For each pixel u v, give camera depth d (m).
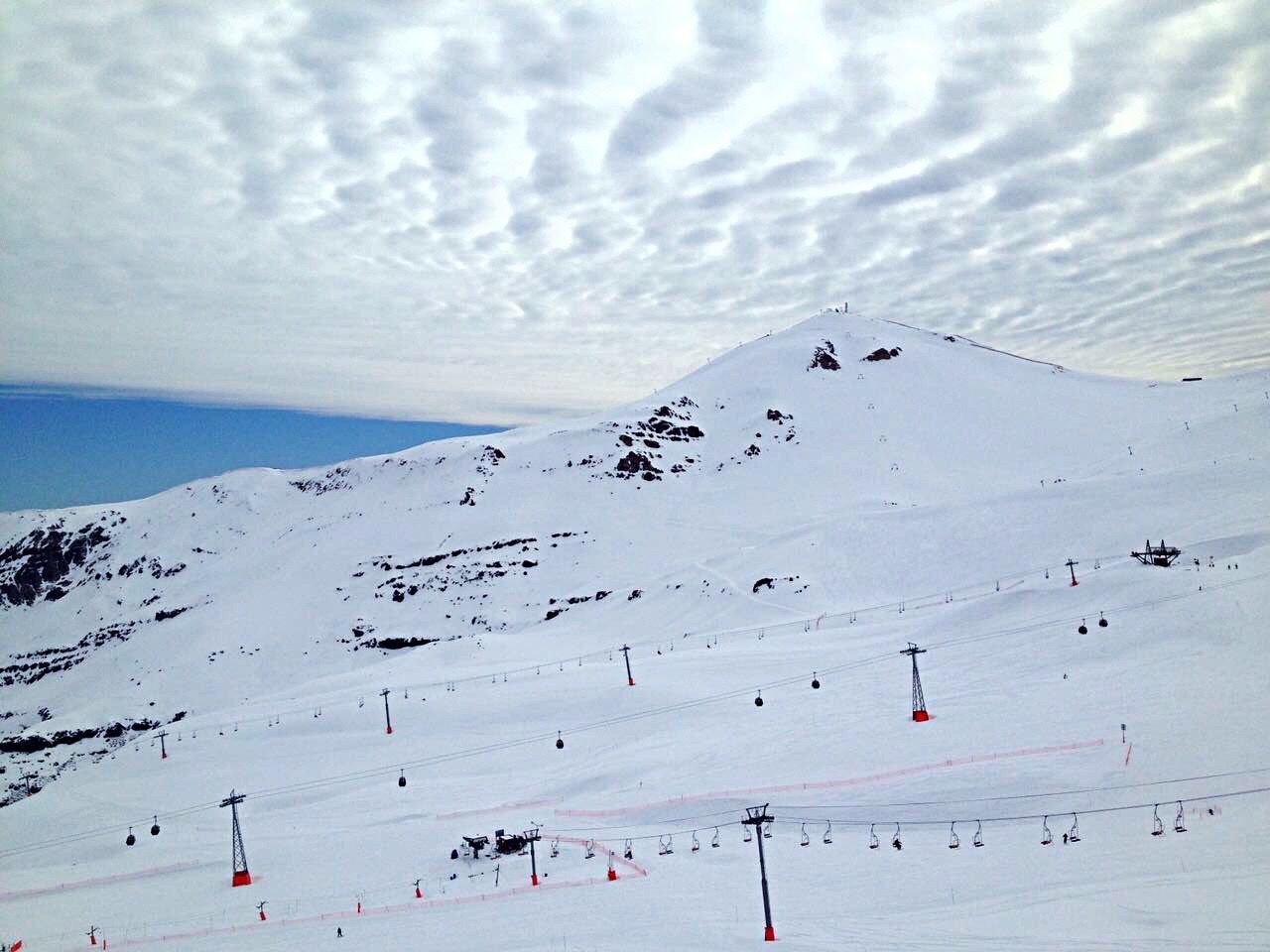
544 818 65.38
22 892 63.69
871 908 41.34
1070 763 53.78
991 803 52.06
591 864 55.44
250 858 65.38
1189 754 51.62
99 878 65.06
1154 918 34.06
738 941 39.31
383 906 52.56
